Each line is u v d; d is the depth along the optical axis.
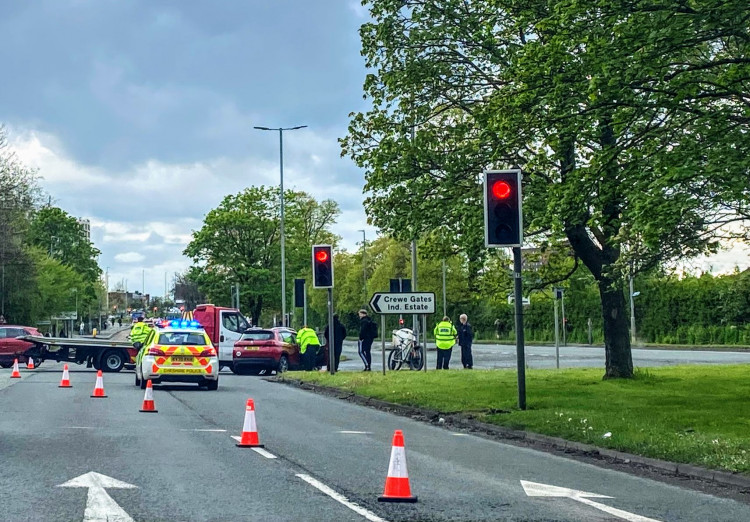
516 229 17.41
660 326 56.34
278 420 17.36
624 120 16.98
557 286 31.80
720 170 15.19
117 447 12.79
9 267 69.06
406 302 27.42
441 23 24.53
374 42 25.17
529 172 23.06
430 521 8.08
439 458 12.49
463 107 24.77
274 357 36.19
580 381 23.69
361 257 90.19
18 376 32.28
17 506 8.41
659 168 16.03
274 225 76.38
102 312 164.00
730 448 12.17
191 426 15.84
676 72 16.70
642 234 16.23
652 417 15.80
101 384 22.61
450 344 31.41
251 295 75.62
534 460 12.60
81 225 119.44
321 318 95.88
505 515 8.45
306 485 9.82
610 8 16.50
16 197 67.00
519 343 18.02
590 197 18.22
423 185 24.56
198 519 7.93
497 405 18.52
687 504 9.41
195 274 76.81
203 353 25.48
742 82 17.12
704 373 25.84
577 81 17.59
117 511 8.18
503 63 23.97
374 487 9.80
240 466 11.15
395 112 25.52
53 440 13.55
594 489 10.23
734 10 15.26
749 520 8.58
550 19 17.28
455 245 25.53
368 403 21.75
